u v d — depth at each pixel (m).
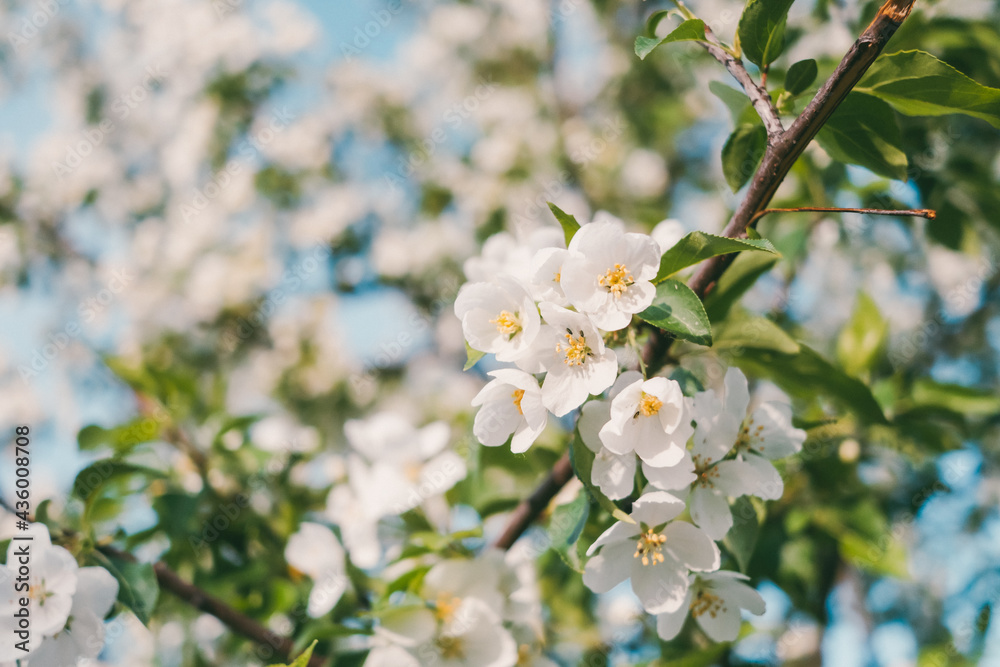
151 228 1.42
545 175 1.34
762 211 0.46
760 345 0.52
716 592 0.49
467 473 0.64
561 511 0.49
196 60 1.40
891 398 0.68
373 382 1.30
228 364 1.26
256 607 0.65
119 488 0.64
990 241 0.84
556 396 0.44
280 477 0.74
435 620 0.53
